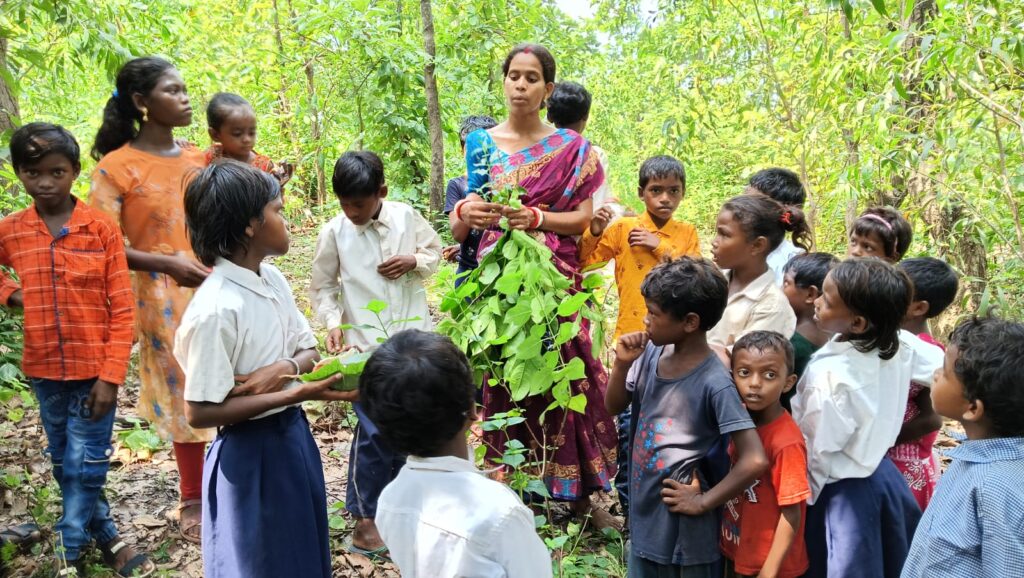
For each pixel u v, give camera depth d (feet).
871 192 18.43
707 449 8.26
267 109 31.30
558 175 11.17
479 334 10.27
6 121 15.15
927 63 14.88
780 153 25.59
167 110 11.05
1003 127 16.79
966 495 6.01
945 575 6.03
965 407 6.25
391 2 35.47
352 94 31.27
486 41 31.71
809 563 8.36
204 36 31.27
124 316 9.84
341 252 11.64
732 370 8.24
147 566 10.23
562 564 9.86
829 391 7.93
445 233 26.71
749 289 9.73
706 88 25.45
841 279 7.84
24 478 11.92
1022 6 14.26
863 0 18.12
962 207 18.12
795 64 24.38
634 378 9.04
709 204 38.50
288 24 30.60
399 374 5.66
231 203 7.41
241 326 7.45
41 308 9.54
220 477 7.64
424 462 5.93
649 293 8.02
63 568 9.56
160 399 11.26
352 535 11.42
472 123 15.01
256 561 7.52
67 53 18.70
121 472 12.96
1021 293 17.97
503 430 10.58
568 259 11.60
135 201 11.09
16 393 13.74
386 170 31.55
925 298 9.53
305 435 8.14
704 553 8.14
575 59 44.45
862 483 7.99
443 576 5.54
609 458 11.76
